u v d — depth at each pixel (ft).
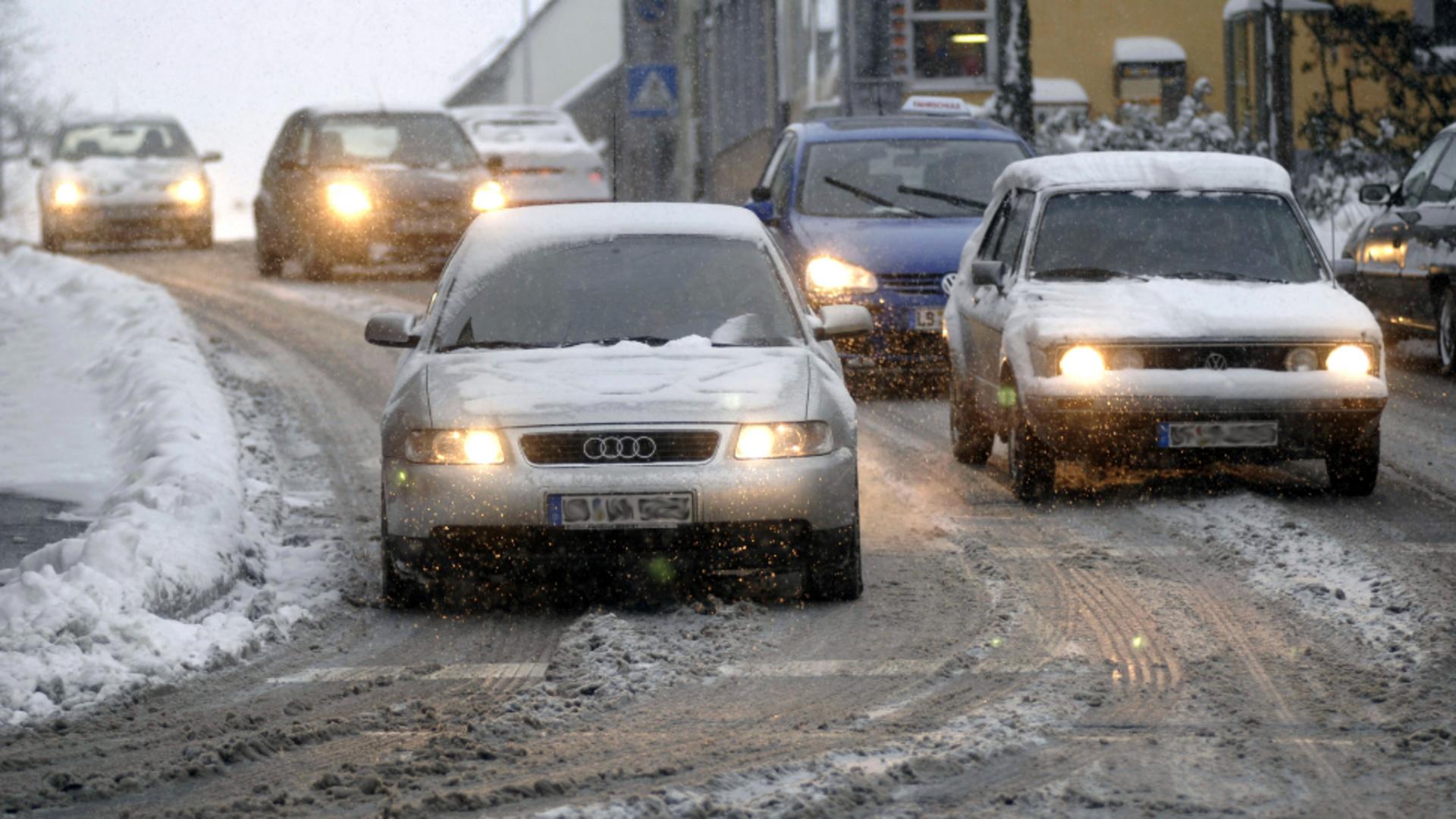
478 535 79.00
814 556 80.33
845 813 53.21
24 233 432.25
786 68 335.06
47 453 120.57
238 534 90.84
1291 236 114.73
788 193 164.96
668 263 91.35
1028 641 74.38
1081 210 115.75
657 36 261.65
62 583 76.54
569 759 58.75
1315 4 292.40
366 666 72.74
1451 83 291.58
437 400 81.51
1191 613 78.43
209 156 327.06
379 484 115.96
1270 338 104.06
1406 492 107.96
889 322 151.84
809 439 80.33
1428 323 161.99
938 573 88.38
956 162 167.02
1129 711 63.77
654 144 263.08
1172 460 104.12
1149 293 108.37
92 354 166.81
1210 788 55.01
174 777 57.82
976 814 53.11
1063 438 103.86
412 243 245.04
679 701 66.03
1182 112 260.62
